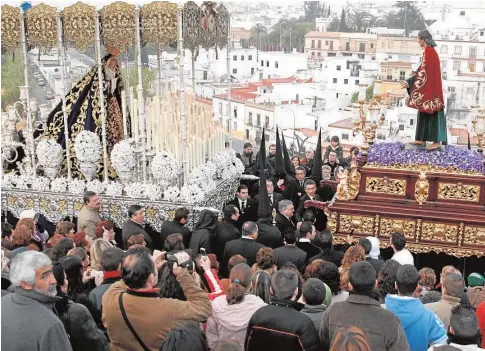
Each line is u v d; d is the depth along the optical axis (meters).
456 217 11.28
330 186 13.43
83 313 5.12
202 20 12.64
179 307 4.91
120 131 13.67
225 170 13.84
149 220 12.17
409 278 5.48
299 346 4.90
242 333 5.53
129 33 12.02
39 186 12.73
